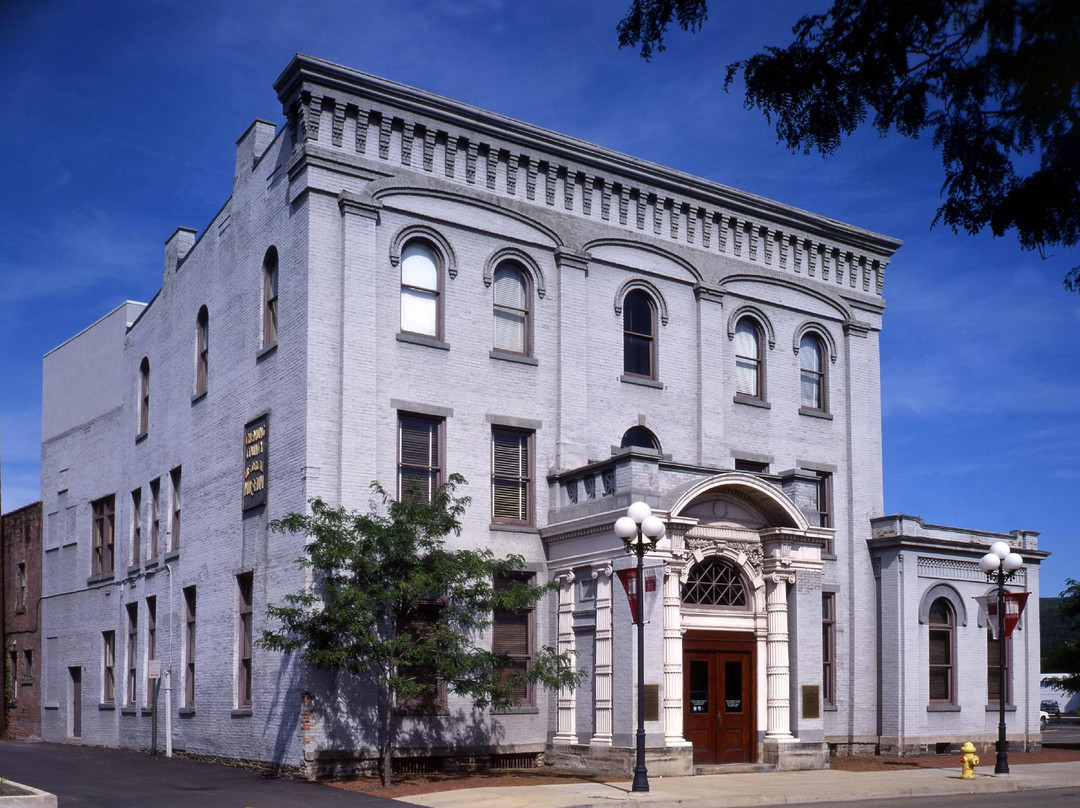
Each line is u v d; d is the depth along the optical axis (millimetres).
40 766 25094
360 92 25109
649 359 28922
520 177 27328
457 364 25781
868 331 32906
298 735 22766
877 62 11766
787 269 31609
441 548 23812
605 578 24516
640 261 28844
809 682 26141
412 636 23188
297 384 24266
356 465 24062
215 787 21047
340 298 24453
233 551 26516
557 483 26516
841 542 31188
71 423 39031
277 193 25938
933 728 30797
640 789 20484
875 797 21391
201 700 27297
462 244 26266
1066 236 11352
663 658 23891
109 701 34156
